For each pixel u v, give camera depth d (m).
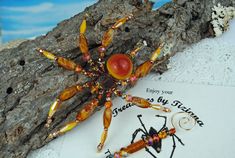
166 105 0.33
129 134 0.31
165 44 0.34
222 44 0.37
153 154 0.30
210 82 0.34
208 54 0.36
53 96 0.31
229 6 0.39
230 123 0.31
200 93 0.33
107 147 0.31
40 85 0.31
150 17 0.34
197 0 0.35
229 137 0.30
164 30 0.34
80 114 0.30
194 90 0.34
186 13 0.35
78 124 0.33
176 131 0.31
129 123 0.32
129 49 0.34
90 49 0.33
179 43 0.35
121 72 0.30
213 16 0.36
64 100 0.30
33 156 0.31
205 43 0.37
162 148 0.30
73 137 0.32
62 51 0.32
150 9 0.35
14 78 0.31
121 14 0.33
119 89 0.33
